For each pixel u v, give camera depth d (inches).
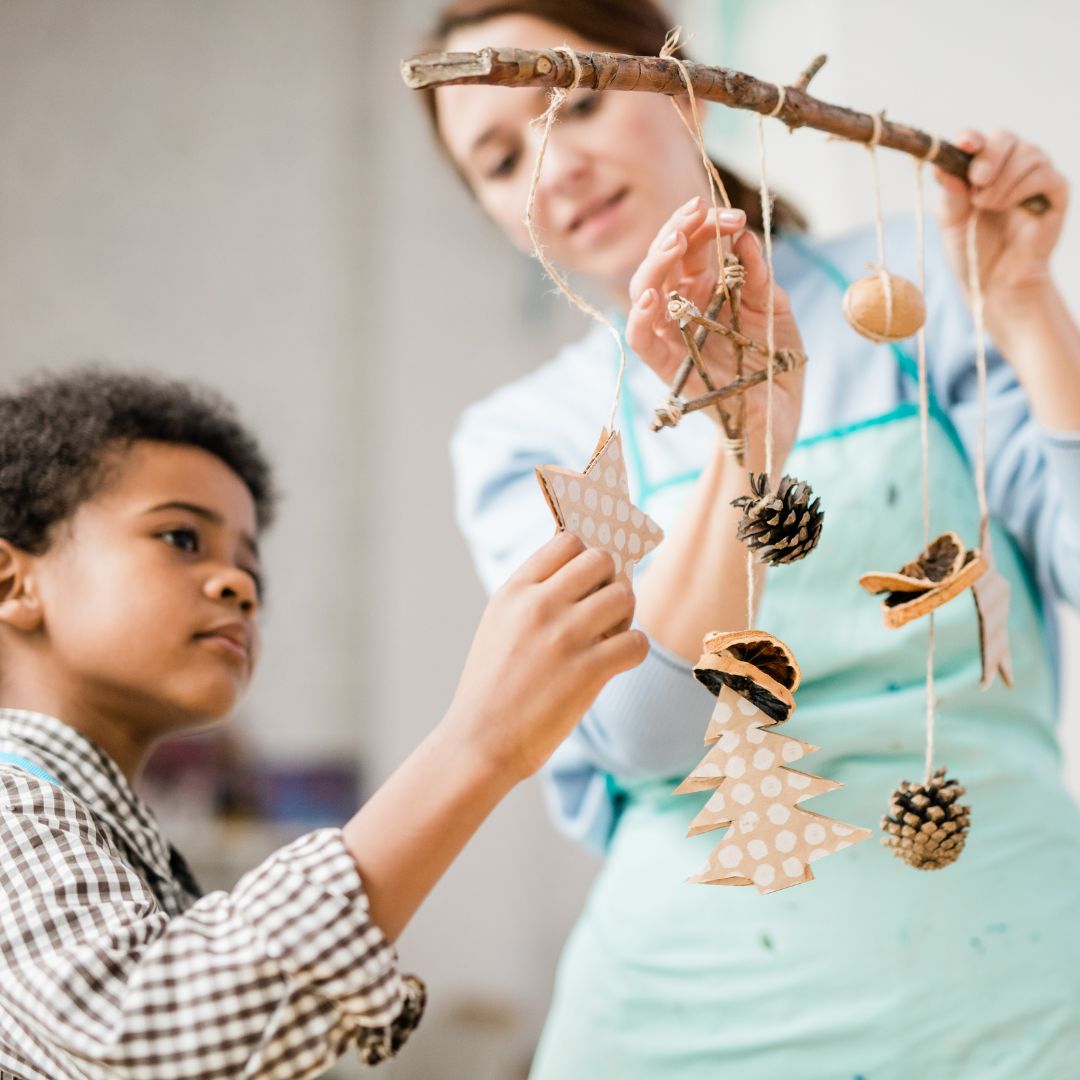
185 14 108.9
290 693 103.7
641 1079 36.0
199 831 95.3
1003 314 35.5
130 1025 22.6
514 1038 92.7
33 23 106.1
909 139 31.4
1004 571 37.7
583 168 39.3
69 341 103.0
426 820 24.0
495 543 42.7
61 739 32.3
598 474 26.3
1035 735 37.3
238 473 40.1
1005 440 38.7
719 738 26.2
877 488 36.7
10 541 34.5
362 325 108.8
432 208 106.9
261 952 22.8
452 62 23.7
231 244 107.4
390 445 104.7
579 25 42.1
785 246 42.3
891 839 27.6
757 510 26.1
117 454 35.5
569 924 95.5
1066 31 63.3
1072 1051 32.7
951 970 33.2
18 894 26.1
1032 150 33.8
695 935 35.7
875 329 28.6
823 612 36.2
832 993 33.6
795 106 28.6
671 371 30.0
